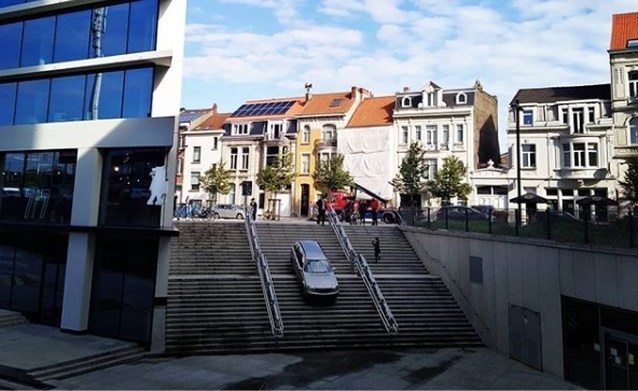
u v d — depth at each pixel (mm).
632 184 23984
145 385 13766
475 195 42938
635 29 38781
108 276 18766
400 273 25688
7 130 21188
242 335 18484
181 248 25000
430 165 46094
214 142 55938
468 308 21625
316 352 18141
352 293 22344
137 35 19891
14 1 22219
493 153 50750
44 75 21062
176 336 17984
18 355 15297
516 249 18125
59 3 20812
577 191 39531
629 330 13125
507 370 16453
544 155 40812
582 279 14664
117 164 19422
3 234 21234
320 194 50375
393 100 52281
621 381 13391
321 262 22391
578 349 14883
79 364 15055
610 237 13797
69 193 19906
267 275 21641
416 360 17406
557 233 16109
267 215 43781
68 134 19938
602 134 38656
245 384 14156
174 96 19141
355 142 49469
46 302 19906
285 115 53688
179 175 57125
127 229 17938
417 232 27938
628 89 37875
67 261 19109
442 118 46156
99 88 20172
